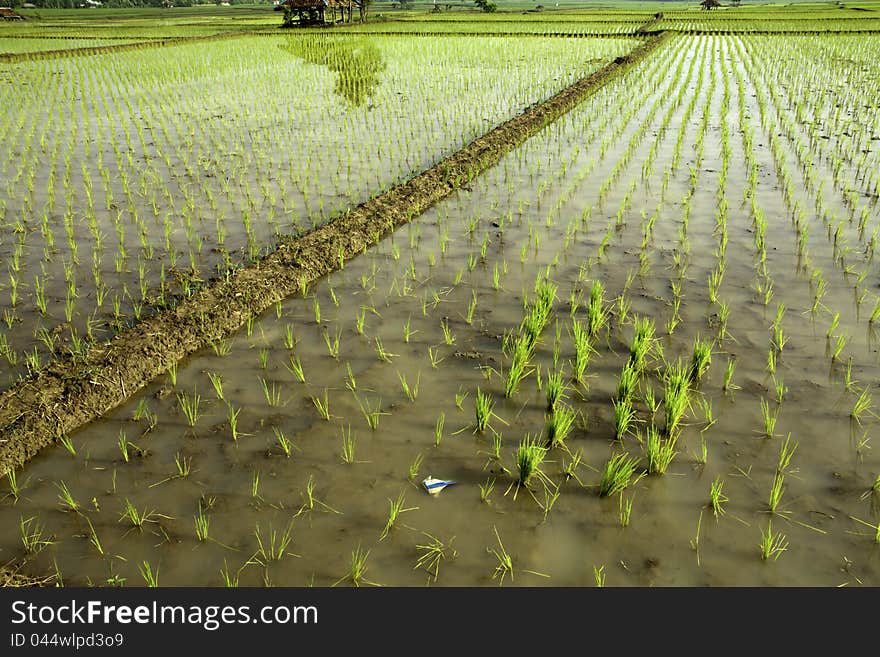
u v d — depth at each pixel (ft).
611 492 12.26
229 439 14.15
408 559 11.24
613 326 18.42
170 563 11.23
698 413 14.60
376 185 31.14
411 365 16.81
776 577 10.71
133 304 19.93
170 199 29.25
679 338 17.61
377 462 13.42
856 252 22.80
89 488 12.84
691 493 12.40
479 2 210.38
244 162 35.01
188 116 47.01
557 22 141.38
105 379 15.58
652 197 28.96
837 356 16.49
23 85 62.03
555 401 14.80
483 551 11.35
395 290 21.02
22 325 18.67
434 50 86.43
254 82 61.87
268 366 16.87
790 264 21.94
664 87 56.80
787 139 37.78
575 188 30.45
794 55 76.74
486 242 24.62
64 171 33.86
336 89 57.36
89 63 78.02
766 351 16.87
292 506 12.36
